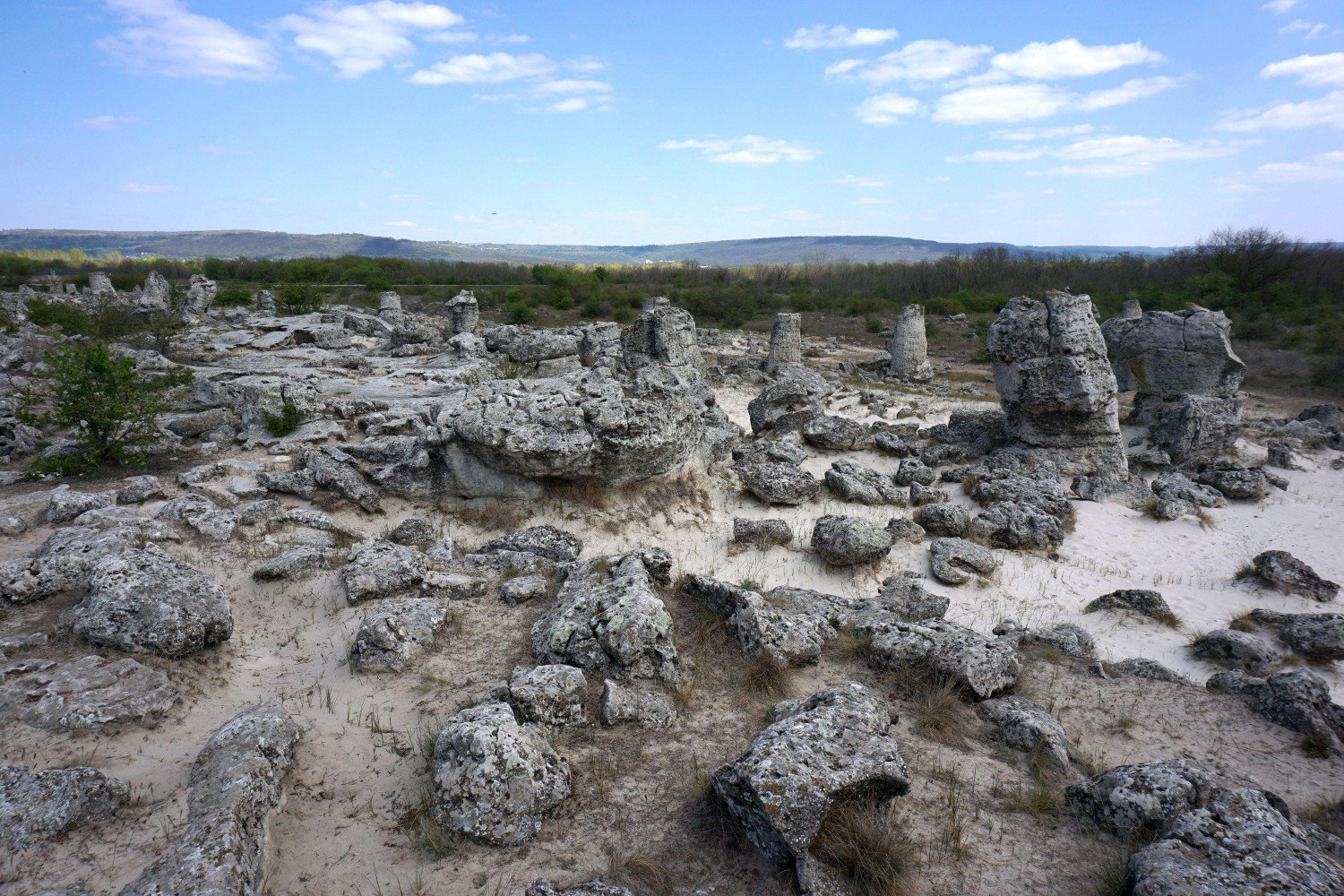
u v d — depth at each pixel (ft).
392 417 53.21
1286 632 34.78
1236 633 33.71
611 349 82.38
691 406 47.60
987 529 46.88
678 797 18.43
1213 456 65.46
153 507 35.96
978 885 15.69
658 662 23.77
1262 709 24.66
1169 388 70.95
